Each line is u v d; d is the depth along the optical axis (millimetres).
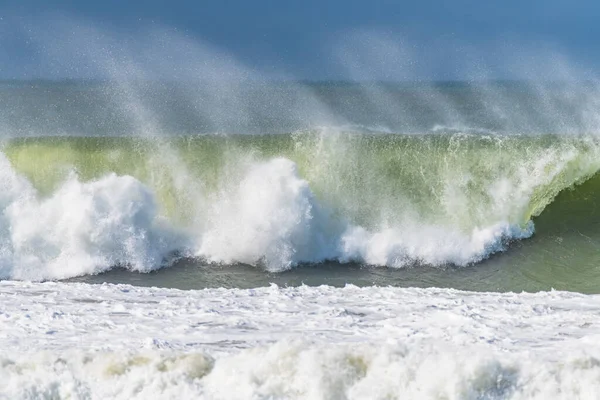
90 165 47438
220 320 30234
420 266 45156
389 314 31156
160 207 46656
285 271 44281
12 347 26766
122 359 24859
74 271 43938
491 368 23250
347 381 23516
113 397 23688
